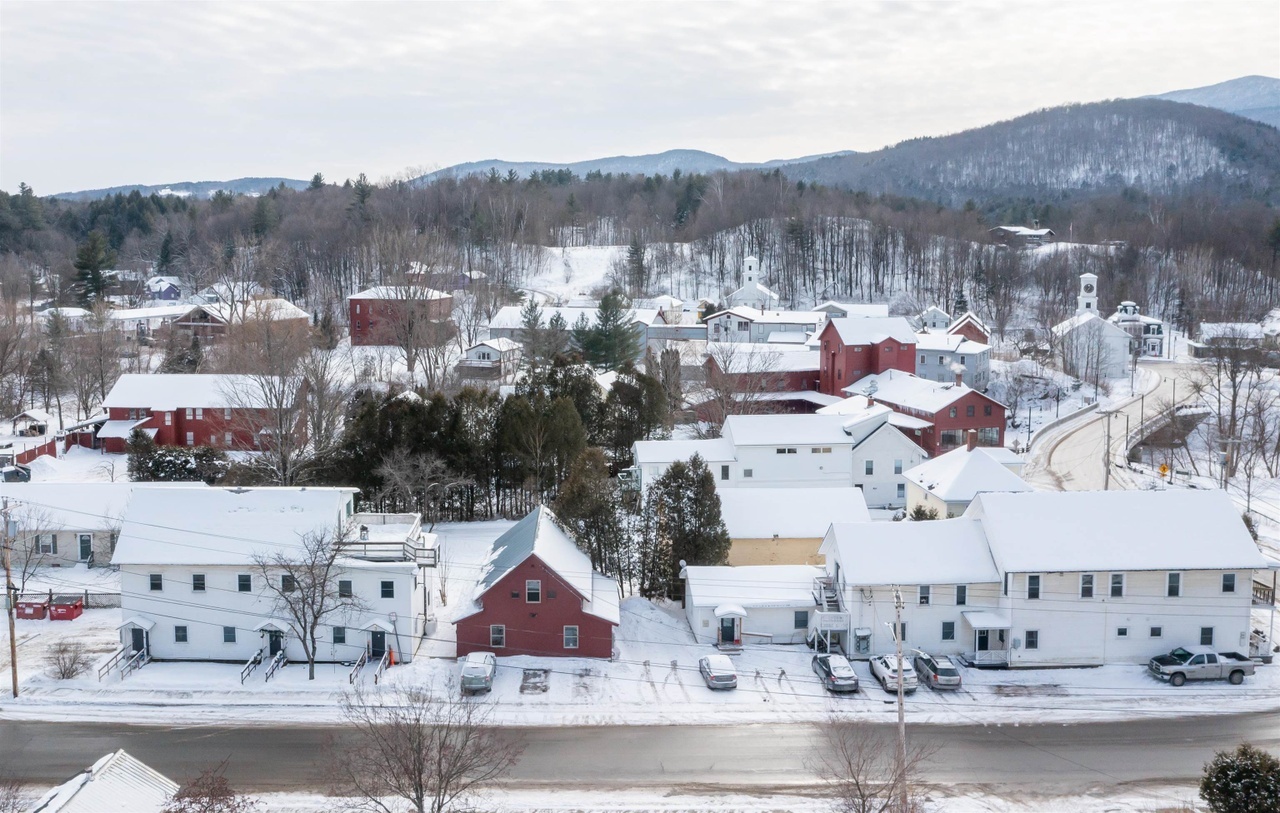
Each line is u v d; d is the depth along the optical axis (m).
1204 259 188.12
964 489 65.00
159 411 91.38
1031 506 52.09
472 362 115.88
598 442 84.56
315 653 49.59
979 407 93.75
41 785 38.00
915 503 71.19
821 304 180.50
